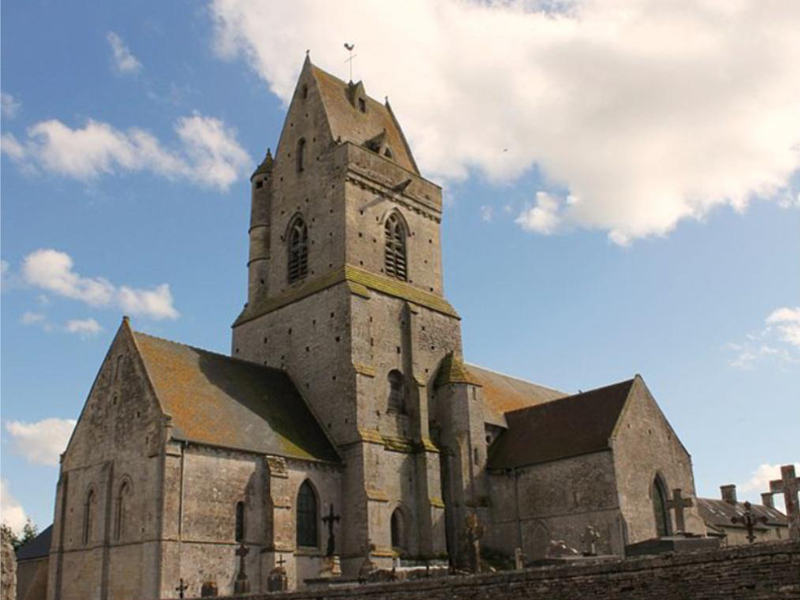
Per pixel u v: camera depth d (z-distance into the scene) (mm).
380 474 65688
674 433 72125
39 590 76750
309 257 76125
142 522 54312
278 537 57844
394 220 79312
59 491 62156
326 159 77562
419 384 72062
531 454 70688
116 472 58062
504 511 70312
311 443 65250
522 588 25766
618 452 65312
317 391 70000
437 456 69688
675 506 55969
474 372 85750
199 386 61938
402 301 74938
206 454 56812
